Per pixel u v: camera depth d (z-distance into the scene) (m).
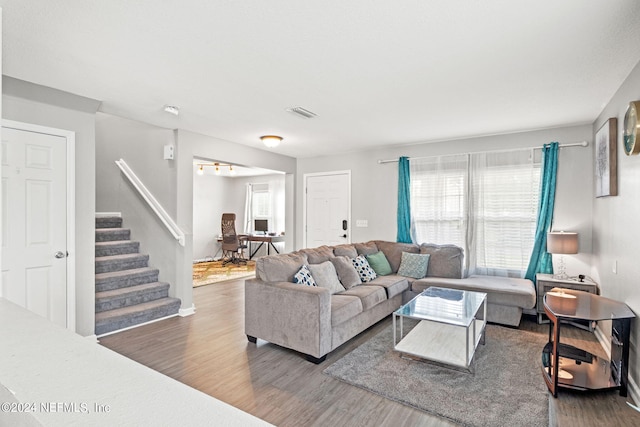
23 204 2.83
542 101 3.20
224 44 2.15
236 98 3.16
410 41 2.10
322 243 6.11
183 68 2.51
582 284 3.61
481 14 1.81
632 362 2.39
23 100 2.81
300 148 5.50
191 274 4.30
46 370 0.72
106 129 5.26
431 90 2.93
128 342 3.27
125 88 2.92
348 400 2.28
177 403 0.60
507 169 4.43
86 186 3.23
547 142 4.20
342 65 2.44
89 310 3.26
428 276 4.49
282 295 3.01
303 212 6.34
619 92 2.83
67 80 2.75
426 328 3.33
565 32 1.99
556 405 2.21
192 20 1.88
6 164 2.74
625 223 2.65
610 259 3.09
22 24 1.93
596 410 2.15
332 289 3.56
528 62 2.38
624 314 2.33
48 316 2.97
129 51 2.26
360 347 3.18
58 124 3.02
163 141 4.37
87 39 2.10
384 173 5.44
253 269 7.54
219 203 9.26
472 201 4.63
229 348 3.14
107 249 4.44
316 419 2.06
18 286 2.81
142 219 4.70
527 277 4.26
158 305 3.97
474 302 3.19
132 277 4.19
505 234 4.43
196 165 7.84
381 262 4.70
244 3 1.72
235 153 5.07
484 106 3.36
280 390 2.39
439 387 2.44
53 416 0.55
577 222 4.01
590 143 3.96
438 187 4.90
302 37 2.06
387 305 4.03
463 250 4.57
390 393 2.35
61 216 3.05
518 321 3.71
